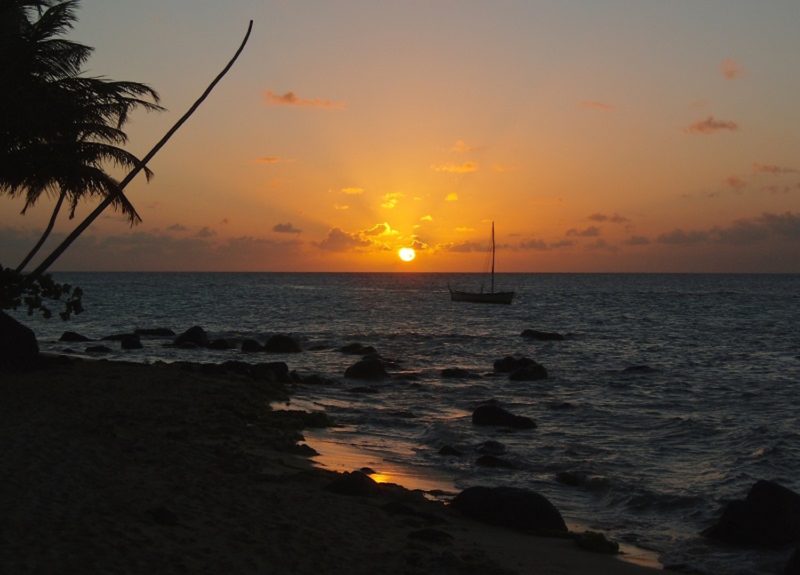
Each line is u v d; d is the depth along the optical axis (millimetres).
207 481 11484
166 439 14664
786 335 58781
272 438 16734
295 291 147625
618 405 26031
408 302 107375
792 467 17062
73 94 23109
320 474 13312
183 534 8734
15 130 21953
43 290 22453
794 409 25703
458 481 14852
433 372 34188
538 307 99250
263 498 10930
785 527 11438
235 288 161875
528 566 9523
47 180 22750
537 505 11750
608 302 115625
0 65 21562
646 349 47781
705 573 10234
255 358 38125
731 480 15711
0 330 22250
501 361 34812
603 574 9609
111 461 11883
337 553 8828
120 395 19703
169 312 76938
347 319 71125
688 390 30047
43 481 10172
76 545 7902
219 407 19578
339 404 24094
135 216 24422
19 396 18078
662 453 18297
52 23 22250
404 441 18578
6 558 7367
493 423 21031
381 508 11344
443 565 8758
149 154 24203
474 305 101562
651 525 12648
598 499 14203
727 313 89000
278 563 8242
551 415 23547
